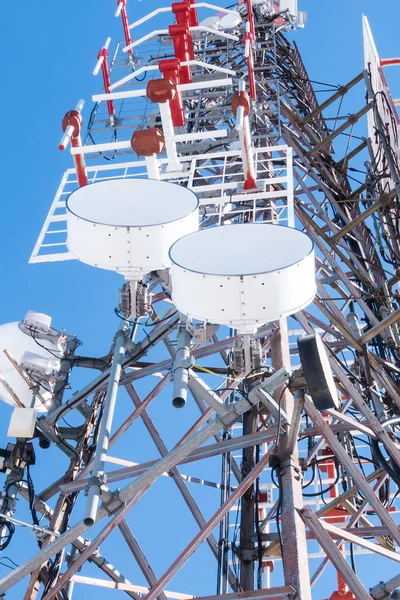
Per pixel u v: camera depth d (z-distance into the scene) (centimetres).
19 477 1501
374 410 1644
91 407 1650
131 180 1373
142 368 1652
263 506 1875
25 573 1199
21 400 1631
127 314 1384
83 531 1190
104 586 1399
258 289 1161
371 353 1711
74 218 1305
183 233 1323
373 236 2291
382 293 2047
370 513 1800
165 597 1374
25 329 1711
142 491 1326
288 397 1331
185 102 2233
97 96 1702
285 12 3062
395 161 2345
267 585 1809
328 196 2364
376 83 2686
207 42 2648
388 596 1355
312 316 1783
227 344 1622
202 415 1427
